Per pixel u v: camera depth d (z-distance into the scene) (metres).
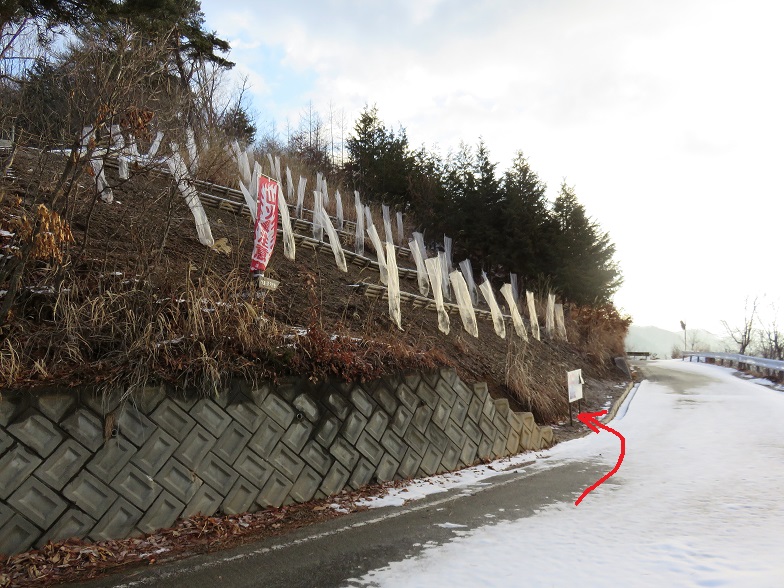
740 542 5.09
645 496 6.89
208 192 13.32
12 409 4.72
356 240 15.98
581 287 24.92
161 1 12.39
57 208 7.63
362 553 4.96
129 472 5.25
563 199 25.97
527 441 10.16
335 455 6.97
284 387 6.62
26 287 6.19
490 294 13.95
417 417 8.14
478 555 4.89
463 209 24.84
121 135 6.97
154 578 4.37
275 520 5.91
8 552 4.55
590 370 20.75
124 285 6.69
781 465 8.27
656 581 4.20
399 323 10.49
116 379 5.35
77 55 6.83
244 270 9.48
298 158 25.06
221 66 19.77
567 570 4.50
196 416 5.80
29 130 7.78
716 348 63.25
